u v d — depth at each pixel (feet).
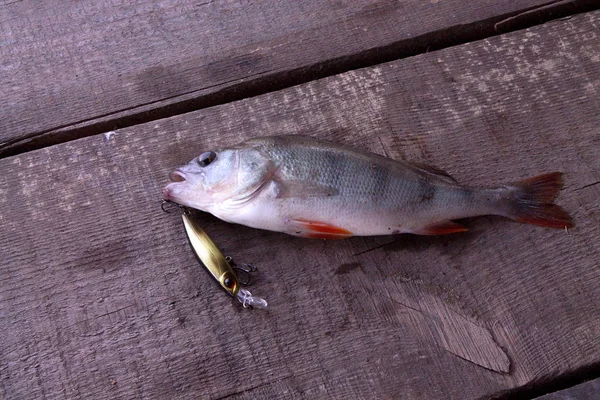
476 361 1.43
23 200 1.52
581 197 1.54
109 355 1.42
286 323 1.44
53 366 1.41
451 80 1.65
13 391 1.40
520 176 1.57
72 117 1.62
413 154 1.59
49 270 1.47
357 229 1.44
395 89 1.64
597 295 1.48
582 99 1.64
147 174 1.55
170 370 1.42
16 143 1.60
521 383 1.42
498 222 1.51
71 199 1.53
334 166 1.43
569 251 1.50
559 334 1.45
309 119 1.61
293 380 1.41
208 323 1.44
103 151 1.57
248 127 1.60
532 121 1.61
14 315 1.44
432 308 1.46
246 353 1.43
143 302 1.45
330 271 1.47
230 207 1.45
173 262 1.48
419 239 1.49
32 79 1.65
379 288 1.47
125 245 1.49
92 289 1.46
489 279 1.48
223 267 1.43
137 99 1.64
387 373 1.42
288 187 1.43
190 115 1.60
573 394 1.40
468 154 1.59
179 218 1.51
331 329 1.44
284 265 1.47
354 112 1.62
